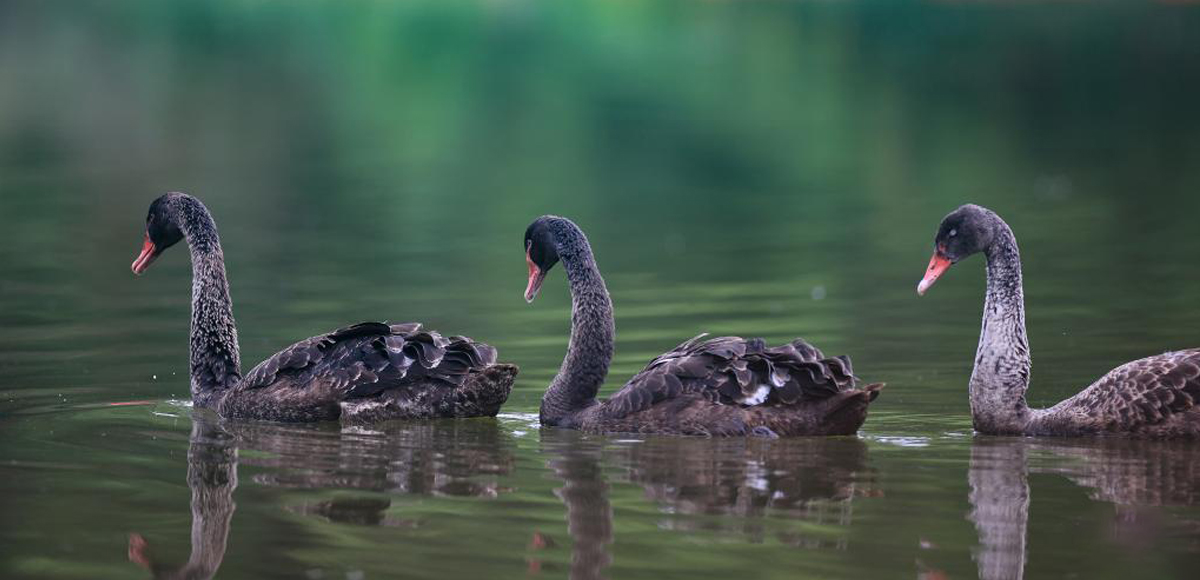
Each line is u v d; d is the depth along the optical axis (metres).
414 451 11.32
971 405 11.98
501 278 21.20
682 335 16.52
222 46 59.09
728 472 10.51
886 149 37.59
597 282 12.59
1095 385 11.77
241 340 16.38
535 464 10.83
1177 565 8.34
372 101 48.34
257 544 8.80
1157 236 23.59
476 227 26.50
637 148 38.53
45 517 9.38
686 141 39.38
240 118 44.25
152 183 31.59
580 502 9.71
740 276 20.98
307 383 12.70
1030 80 51.75
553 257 12.86
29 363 14.98
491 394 12.70
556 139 40.47
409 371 12.61
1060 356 14.75
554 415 12.46
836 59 56.81
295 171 34.34
